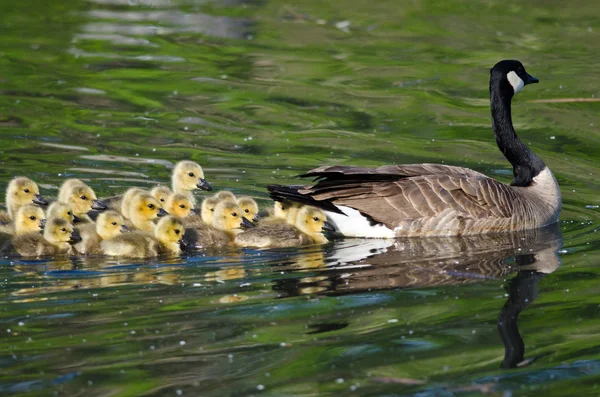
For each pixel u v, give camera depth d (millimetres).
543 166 17031
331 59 28109
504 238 15406
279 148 20609
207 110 23453
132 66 27188
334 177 15641
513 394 9867
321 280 13078
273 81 25984
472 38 30109
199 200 17938
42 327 11273
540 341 11102
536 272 13508
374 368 10367
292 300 12242
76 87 25156
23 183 15977
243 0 35375
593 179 18875
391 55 28453
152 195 15930
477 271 13570
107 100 24109
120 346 10766
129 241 14016
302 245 14992
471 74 26531
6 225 14797
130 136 21297
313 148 20625
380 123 22578
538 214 16062
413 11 33875
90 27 31531
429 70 26938
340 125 22391
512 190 16047
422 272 13508
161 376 10086
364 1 35250
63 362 10383
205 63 27641
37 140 20719
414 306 12102
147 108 23562
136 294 12414
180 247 14469
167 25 31984
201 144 20812
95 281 12953
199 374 10180
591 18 32406
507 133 17250
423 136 21625
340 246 14984
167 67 27219
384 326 11445
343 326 11438
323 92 25062
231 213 15125
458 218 15406
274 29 31500
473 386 10023
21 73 26234
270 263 13898
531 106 23953
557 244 15000
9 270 13383
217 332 11211
